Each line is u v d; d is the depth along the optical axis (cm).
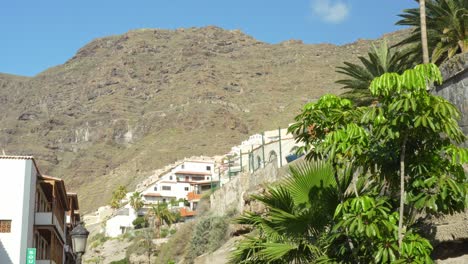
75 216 6022
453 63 1662
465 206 1061
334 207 1152
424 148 1053
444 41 2422
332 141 1048
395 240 1009
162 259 5562
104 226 13275
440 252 1290
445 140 1059
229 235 3869
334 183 1161
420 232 1321
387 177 1091
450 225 1268
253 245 1229
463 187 1008
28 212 3172
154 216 11269
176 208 12481
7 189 3169
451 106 977
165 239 9825
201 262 3722
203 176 15450
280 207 1199
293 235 1166
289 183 1197
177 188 14975
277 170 3291
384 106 1030
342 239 1127
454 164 1022
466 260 1232
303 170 1179
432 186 1027
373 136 1079
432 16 2500
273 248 1133
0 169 3184
